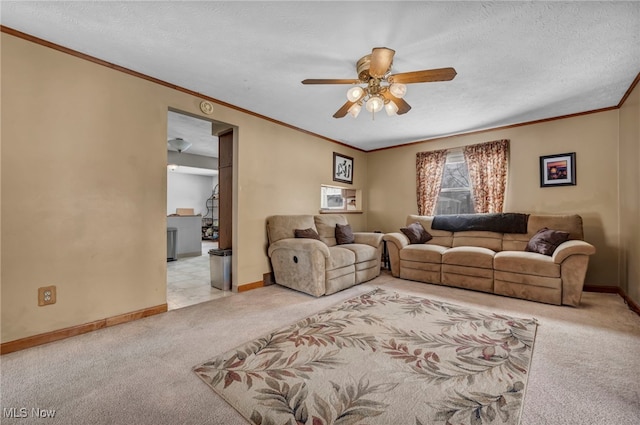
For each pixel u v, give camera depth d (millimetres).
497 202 3945
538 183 3705
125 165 2418
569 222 3250
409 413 1293
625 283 3014
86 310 2201
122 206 2398
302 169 4168
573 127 3467
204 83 2715
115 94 2361
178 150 5516
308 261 3133
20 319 1921
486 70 2414
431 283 3684
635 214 2684
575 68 2383
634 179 2709
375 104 2260
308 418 1264
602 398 1391
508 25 1837
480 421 1240
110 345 1965
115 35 1976
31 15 1765
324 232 4090
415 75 1973
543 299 2873
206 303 2893
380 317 2451
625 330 2195
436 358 1769
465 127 4016
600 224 3311
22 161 1938
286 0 1626
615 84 2686
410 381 1529
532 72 2453
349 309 2662
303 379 1550
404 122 3812
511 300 2965
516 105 3205
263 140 3602
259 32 1936
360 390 1455
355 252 3627
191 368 1666
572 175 3461
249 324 2332
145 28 1898
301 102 3174
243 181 3365
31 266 1969
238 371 1630
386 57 1807
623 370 1637
